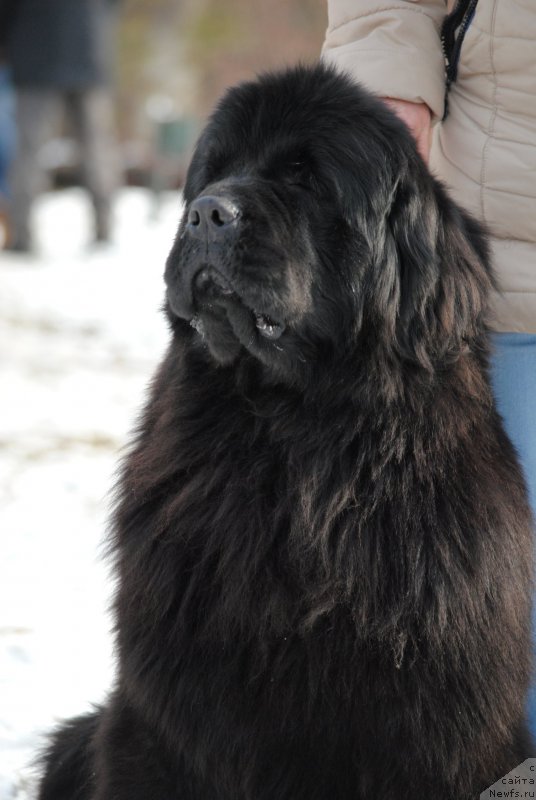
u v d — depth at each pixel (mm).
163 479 4895
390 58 5379
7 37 19734
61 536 8828
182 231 5129
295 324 4715
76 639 7195
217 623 4598
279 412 4801
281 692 4516
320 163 4809
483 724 4551
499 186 5402
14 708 6344
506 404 5434
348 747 4520
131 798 4801
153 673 4680
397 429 4688
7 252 21109
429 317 4730
